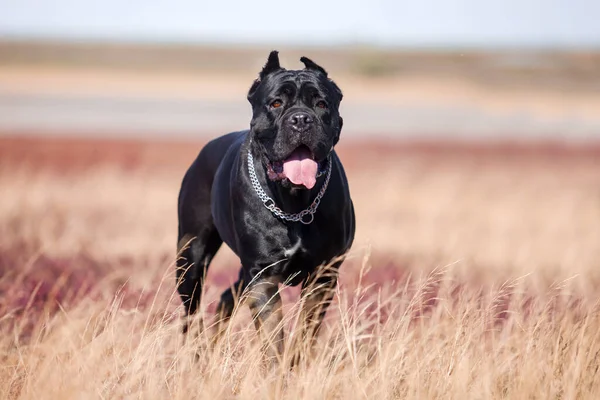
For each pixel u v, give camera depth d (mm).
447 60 176875
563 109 69750
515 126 51094
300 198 7867
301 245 8000
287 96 7855
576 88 107250
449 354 6891
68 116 47219
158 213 18422
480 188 23562
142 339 6918
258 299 8062
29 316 9516
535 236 16609
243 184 8180
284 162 7629
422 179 24938
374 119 52156
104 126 42062
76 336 7441
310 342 7441
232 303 9039
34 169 24906
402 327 7180
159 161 28891
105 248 14383
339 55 194250
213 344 7793
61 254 13609
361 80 114188
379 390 6312
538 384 6375
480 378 6555
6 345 7883
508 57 193000
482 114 60031
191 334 7418
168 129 41375
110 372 6793
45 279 11586
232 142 9141
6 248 13875
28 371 6895
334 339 7660
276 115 7848
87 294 10180
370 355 7574
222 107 56781
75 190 20828
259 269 8180
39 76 96375
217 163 9219
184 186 9766
